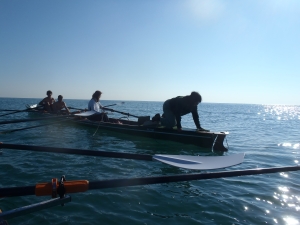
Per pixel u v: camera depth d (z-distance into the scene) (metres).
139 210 4.30
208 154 8.44
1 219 2.37
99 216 4.07
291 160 8.06
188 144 9.16
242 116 35.53
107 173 6.12
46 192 2.67
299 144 11.12
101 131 12.02
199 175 3.23
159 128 9.70
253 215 4.21
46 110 17.31
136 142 10.02
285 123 23.97
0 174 5.81
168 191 5.11
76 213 4.15
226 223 3.94
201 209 4.38
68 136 11.02
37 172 6.01
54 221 3.89
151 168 6.60
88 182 2.83
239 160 4.02
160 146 9.41
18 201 4.51
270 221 4.04
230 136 13.65
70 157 7.40
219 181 5.76
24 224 3.79
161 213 4.22
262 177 6.07
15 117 18.52
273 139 12.64
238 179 5.91
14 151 7.96
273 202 4.70
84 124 13.04
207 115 35.59
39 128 13.27
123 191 5.02
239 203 4.62
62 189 2.70
